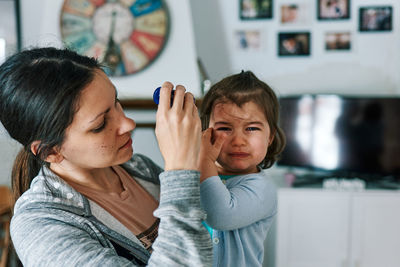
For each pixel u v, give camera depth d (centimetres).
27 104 63
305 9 281
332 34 282
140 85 262
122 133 70
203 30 289
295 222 249
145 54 260
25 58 66
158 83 261
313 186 262
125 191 82
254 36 287
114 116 69
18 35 281
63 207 68
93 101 63
